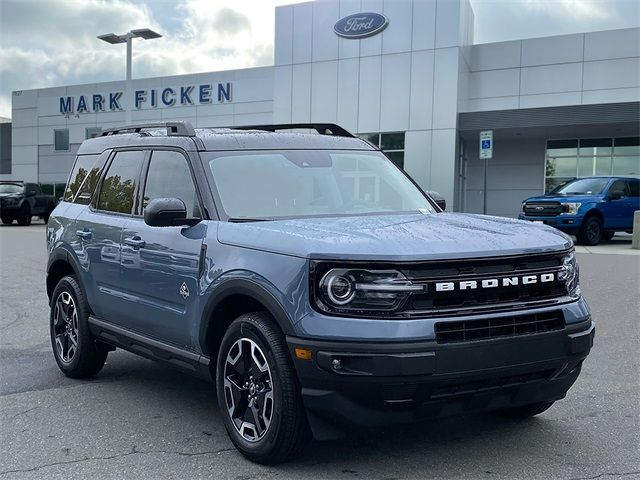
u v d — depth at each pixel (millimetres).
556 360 3650
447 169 24719
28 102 43156
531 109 23688
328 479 3688
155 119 37719
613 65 25297
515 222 4375
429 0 24719
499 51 26828
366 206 4871
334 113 26734
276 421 3645
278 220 4316
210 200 4402
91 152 6207
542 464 3871
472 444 4184
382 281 3371
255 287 3727
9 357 6598
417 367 3264
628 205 18828
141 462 3984
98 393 5418
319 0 26750
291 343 3494
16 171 44156
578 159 26594
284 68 27625
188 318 4332
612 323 7754
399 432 4398
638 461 3910
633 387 5379
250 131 5410
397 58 25391
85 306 5629
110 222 5312
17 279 11992
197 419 4762
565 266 3828
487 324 3465
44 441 4352
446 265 3459
